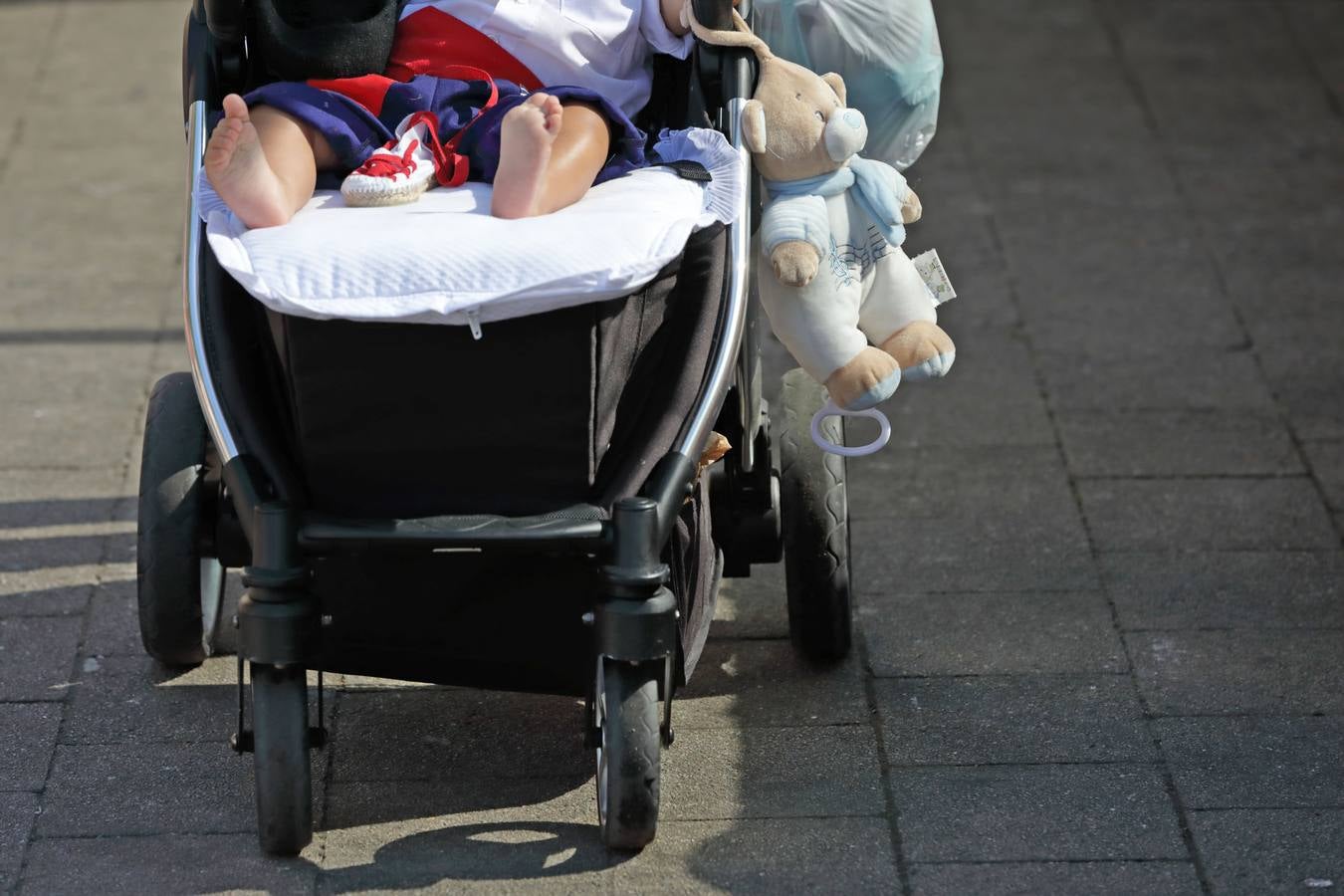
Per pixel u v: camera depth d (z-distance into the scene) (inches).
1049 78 855.7
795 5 398.3
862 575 504.7
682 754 420.2
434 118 372.8
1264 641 470.6
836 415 434.9
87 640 469.1
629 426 368.2
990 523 532.7
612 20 402.6
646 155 394.0
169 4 936.3
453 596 367.9
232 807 398.9
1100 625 478.9
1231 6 931.3
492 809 397.1
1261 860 380.8
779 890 369.1
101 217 721.0
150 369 613.9
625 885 369.4
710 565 408.5
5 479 547.8
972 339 642.8
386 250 337.4
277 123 364.5
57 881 372.5
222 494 432.8
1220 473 559.2
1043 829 391.5
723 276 371.6
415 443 349.1
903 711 439.8
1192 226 722.8
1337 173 764.6
